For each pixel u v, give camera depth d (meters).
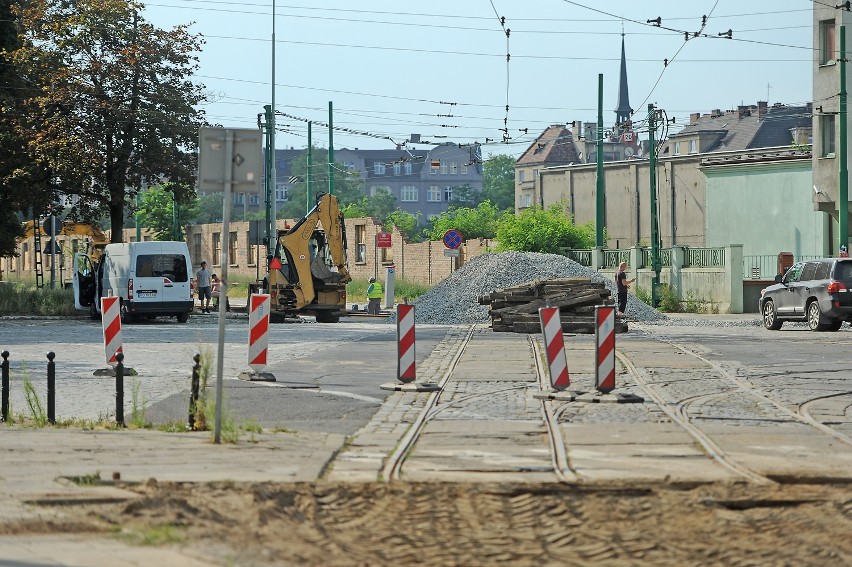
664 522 23.03
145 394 47.50
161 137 126.50
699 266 140.88
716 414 40.41
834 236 153.25
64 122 121.31
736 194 175.12
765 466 29.30
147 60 125.00
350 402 44.47
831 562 19.92
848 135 138.12
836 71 138.38
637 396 44.44
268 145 137.62
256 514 23.25
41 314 122.88
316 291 109.94
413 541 21.28
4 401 39.94
